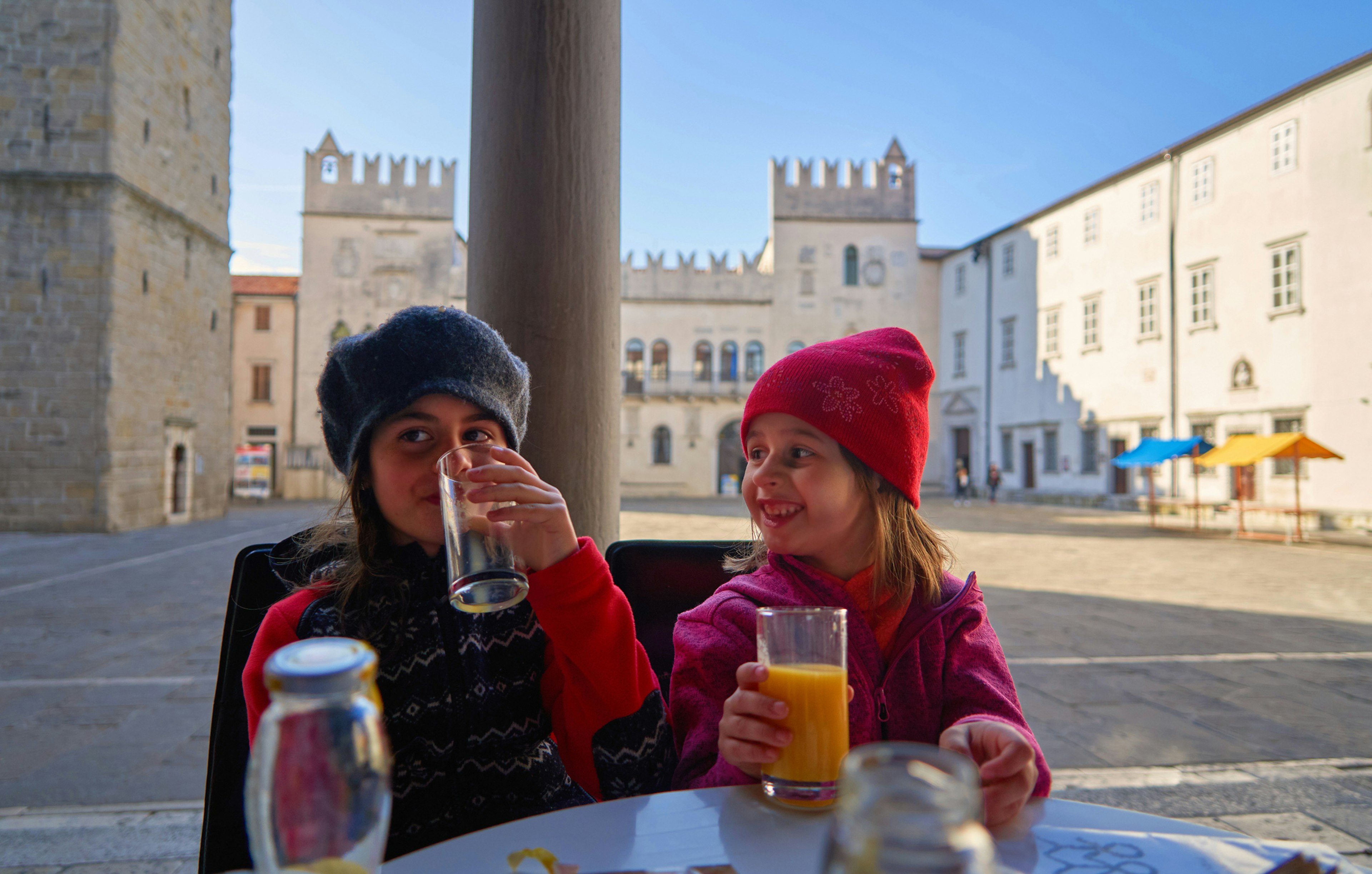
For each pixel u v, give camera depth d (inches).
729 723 38.0
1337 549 541.0
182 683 186.1
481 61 91.6
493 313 90.0
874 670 49.2
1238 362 786.2
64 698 173.3
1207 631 258.1
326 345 1259.2
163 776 126.3
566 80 89.5
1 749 139.6
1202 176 831.1
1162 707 169.8
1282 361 740.0
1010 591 347.6
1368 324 664.4
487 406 46.8
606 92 92.9
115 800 116.5
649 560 68.7
